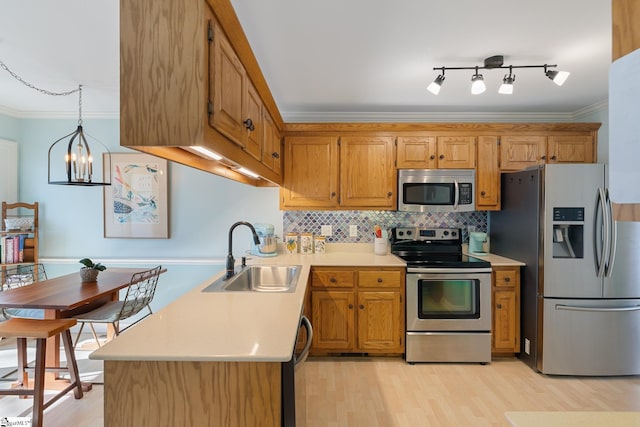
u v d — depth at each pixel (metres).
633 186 0.65
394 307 2.78
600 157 3.05
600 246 2.46
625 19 0.67
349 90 2.78
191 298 1.72
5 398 2.25
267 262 2.81
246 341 1.18
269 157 2.33
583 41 1.97
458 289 2.75
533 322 2.63
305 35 1.93
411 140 3.10
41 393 1.90
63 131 3.42
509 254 2.96
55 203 3.42
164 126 1.08
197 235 3.44
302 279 2.19
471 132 3.08
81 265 3.39
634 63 0.65
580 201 2.47
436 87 2.27
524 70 2.36
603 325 2.48
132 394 1.11
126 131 1.08
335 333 2.79
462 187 3.05
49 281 2.65
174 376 1.11
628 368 2.49
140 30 1.09
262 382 1.12
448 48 2.07
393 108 3.25
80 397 2.24
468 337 2.73
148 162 3.40
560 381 2.48
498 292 2.78
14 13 1.73
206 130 1.11
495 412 2.10
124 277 2.79
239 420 1.12
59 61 2.29
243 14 1.73
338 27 1.85
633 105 0.65
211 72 1.13
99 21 1.81
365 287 2.78
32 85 2.70
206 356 1.08
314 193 3.13
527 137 3.07
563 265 2.50
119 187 3.40
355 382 2.45
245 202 3.42
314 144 3.12
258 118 1.94
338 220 3.40
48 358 2.38
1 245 3.12
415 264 2.75
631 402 2.21
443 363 2.75
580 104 3.10
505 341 2.79
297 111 3.34
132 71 1.09
